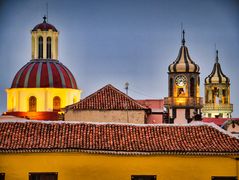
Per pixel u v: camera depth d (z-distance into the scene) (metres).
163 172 52.75
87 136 53.94
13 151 51.94
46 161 52.25
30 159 52.22
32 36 99.19
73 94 98.25
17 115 94.19
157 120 76.88
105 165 52.47
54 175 52.19
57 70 98.00
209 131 55.25
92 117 66.75
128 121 66.56
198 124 55.94
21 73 98.06
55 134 53.94
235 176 53.06
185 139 54.31
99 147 52.59
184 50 102.19
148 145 53.34
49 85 96.88
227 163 53.16
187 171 52.88
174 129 55.47
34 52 99.06
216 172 53.03
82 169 52.31
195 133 55.03
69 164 52.31
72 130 54.53
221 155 52.97
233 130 71.44
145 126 55.53
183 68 100.50
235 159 53.12
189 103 98.12
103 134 54.34
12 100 97.62
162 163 52.84
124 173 52.53
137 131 54.97
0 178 52.03
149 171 52.72
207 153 52.75
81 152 52.25
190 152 52.69
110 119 66.69
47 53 98.94
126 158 52.69
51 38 99.00
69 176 52.25
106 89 68.81
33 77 97.25
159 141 53.97
